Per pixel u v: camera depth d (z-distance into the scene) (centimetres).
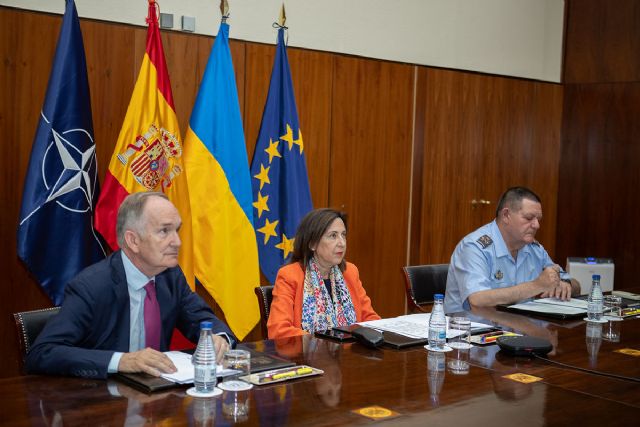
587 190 613
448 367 205
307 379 189
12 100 369
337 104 493
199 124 392
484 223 580
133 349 222
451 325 257
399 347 227
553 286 323
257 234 417
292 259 294
